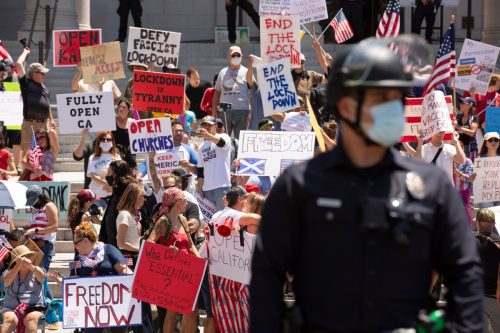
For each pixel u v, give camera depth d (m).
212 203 13.01
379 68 3.84
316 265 3.93
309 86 14.95
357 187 3.93
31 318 9.65
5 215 11.89
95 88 15.58
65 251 13.39
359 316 3.89
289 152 12.24
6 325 9.55
